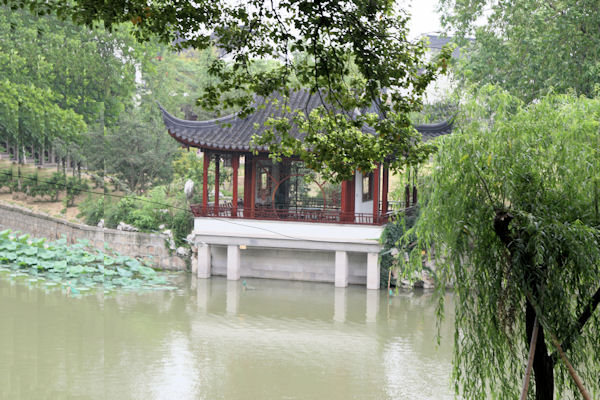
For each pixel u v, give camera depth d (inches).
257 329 915.4
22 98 1859.0
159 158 1740.9
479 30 1138.0
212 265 1311.5
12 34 1895.9
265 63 1768.0
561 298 343.3
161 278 1250.6
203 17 354.0
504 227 361.4
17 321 908.0
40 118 1892.2
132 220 1473.9
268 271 1280.8
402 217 590.2
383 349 828.0
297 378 708.0
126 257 1331.2
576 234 343.3
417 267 494.9
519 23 1058.7
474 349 410.6
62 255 1347.2
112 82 2037.4
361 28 346.3
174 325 922.1
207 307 1037.2
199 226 1259.8
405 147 405.7
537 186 388.2
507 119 465.4
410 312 1029.2
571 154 402.6
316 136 418.9
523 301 396.8
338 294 1149.1
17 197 1879.9
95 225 1606.8
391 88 367.2
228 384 681.6
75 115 1910.7
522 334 396.2
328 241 1191.6
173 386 669.3
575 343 350.6
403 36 366.9
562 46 967.0
